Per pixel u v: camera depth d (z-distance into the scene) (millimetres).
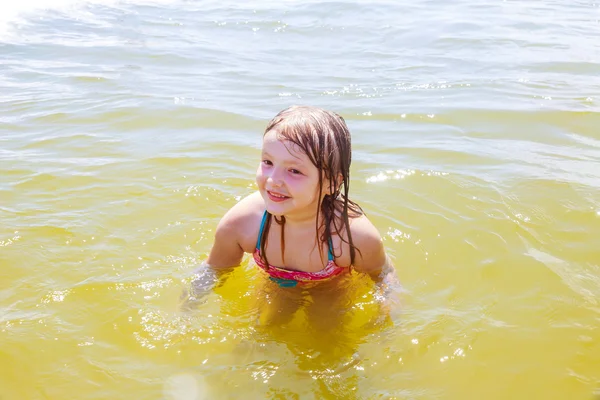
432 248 1355
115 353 1035
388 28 3211
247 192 1571
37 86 2275
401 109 2137
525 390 985
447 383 994
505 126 2020
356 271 1244
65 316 1109
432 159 1774
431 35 3090
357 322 1124
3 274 1213
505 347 1070
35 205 1465
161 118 2012
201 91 2266
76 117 2004
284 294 1199
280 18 3369
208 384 976
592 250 1358
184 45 2859
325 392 969
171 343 1061
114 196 1525
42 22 3133
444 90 2330
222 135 1899
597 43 2973
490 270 1283
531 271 1280
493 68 2592
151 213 1460
